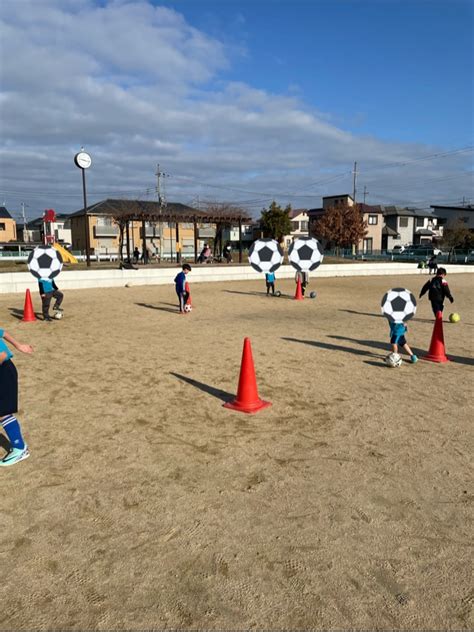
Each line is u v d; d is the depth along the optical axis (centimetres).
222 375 683
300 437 459
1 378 387
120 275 2114
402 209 6900
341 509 331
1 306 1445
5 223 6700
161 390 610
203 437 459
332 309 1423
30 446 436
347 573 265
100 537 299
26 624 228
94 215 5431
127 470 390
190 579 260
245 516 322
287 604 242
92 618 232
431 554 283
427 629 226
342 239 5247
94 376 674
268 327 1098
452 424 494
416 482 371
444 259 4506
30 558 279
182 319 1215
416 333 1038
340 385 636
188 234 6144
